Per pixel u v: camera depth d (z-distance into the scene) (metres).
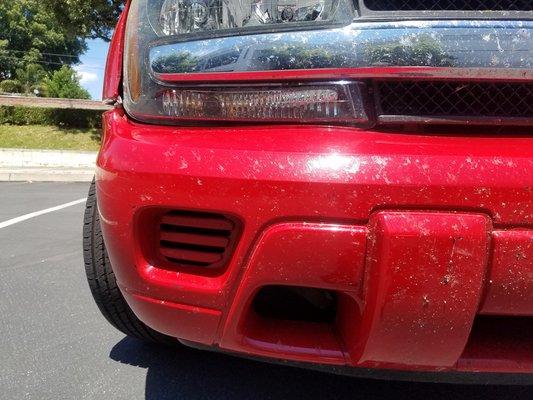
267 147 1.34
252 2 1.46
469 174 1.23
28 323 2.77
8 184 10.72
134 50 1.60
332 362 1.43
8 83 46.38
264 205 1.29
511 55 1.32
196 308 1.44
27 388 2.11
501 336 1.44
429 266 1.21
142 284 1.48
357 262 1.26
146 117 1.55
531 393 2.04
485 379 1.53
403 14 1.37
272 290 1.54
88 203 2.12
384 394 2.02
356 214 1.25
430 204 1.23
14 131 18.69
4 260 4.05
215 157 1.35
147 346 2.46
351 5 1.40
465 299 1.23
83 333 2.63
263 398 2.00
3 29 51.44
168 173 1.37
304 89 1.39
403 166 1.25
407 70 1.33
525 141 1.33
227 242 1.39
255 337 1.47
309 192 1.26
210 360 2.32
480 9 1.38
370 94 1.37
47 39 52.84
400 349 1.30
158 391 2.07
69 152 15.09
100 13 18.88
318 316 1.57
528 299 1.25
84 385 2.12
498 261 1.23
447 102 1.36
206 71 1.45
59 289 3.33
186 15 1.51
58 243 4.68
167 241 1.46
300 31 1.41
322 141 1.34
